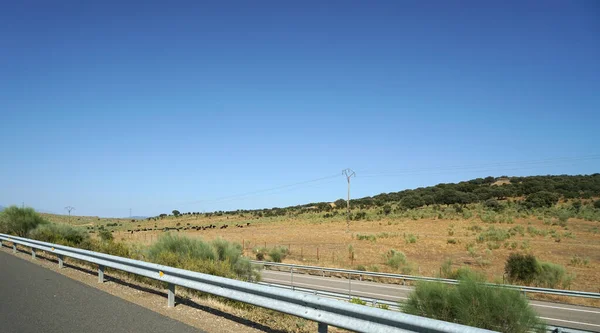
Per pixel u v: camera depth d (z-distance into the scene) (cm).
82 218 13250
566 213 6850
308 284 2722
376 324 631
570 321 1814
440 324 557
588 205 7750
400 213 8688
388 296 2262
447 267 3209
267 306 787
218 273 1377
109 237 3878
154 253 1892
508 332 999
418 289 1168
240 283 844
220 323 847
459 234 5728
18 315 857
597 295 2017
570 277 2906
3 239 2330
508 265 3070
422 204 9600
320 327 721
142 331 759
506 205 8256
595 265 3631
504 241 4959
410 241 5219
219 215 12538
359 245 5194
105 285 1235
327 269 2900
